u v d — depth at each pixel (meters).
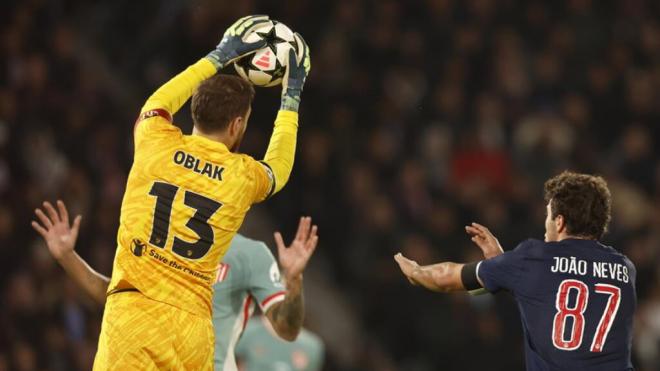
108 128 43.16
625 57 51.66
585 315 17.17
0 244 37.22
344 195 44.41
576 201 17.77
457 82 48.44
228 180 17.11
